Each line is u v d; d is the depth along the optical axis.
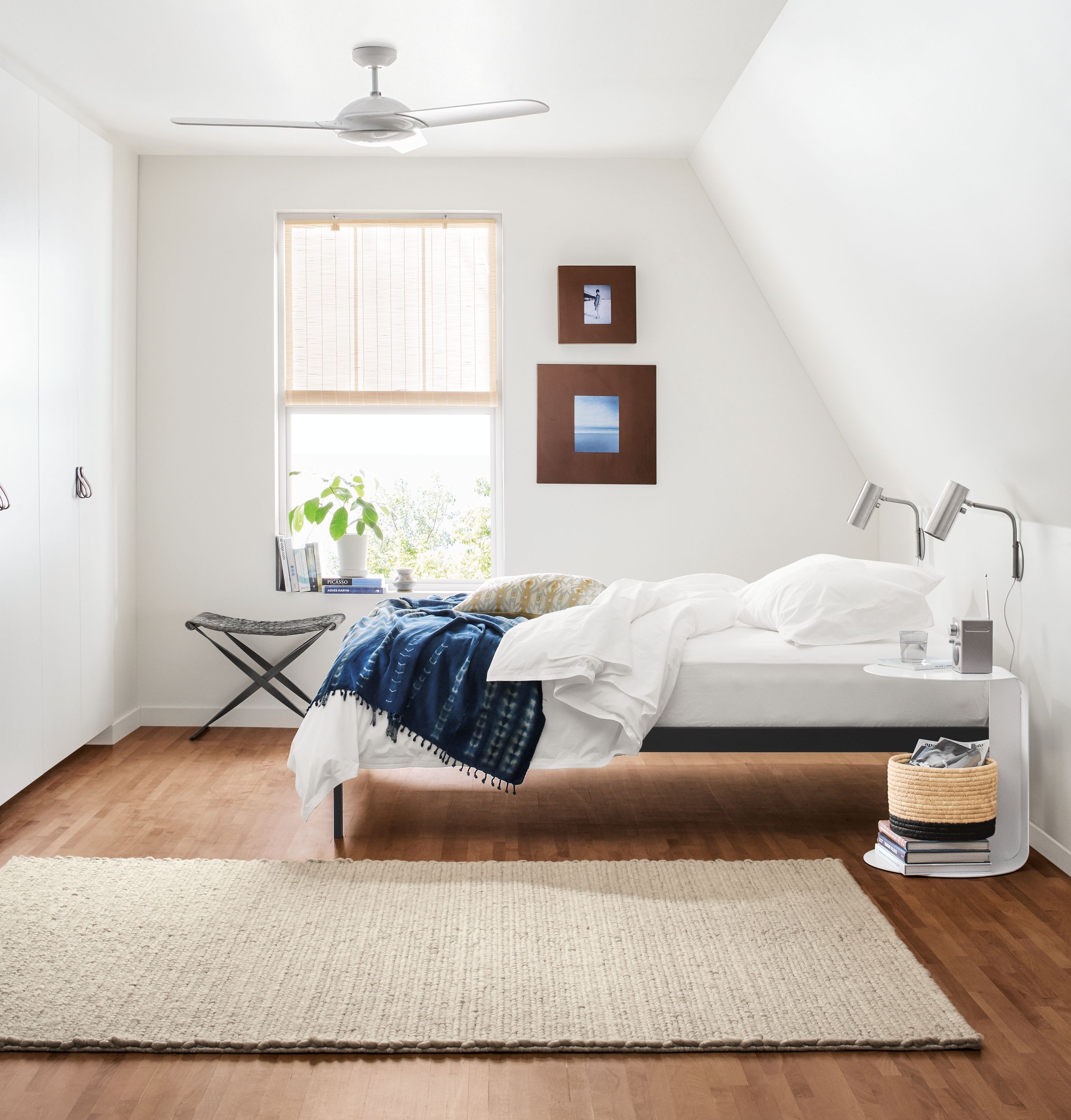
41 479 3.73
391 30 3.37
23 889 2.82
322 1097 1.91
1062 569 3.14
